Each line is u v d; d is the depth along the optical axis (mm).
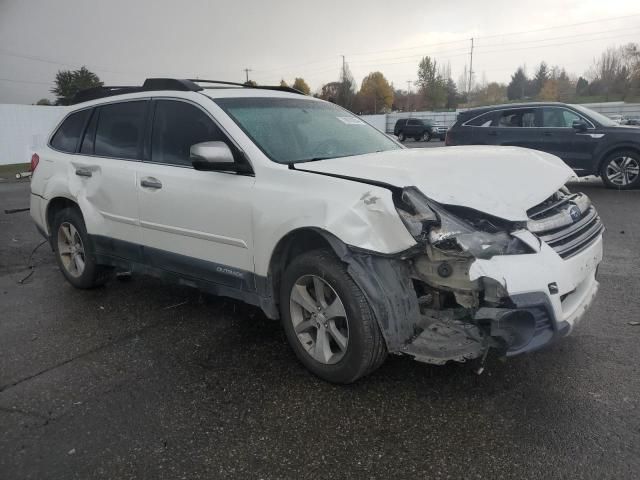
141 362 3742
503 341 2857
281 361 3697
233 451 2732
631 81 62719
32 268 6309
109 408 3156
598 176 10688
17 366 3738
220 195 3697
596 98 66062
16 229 8672
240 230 3605
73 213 5102
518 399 3092
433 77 80312
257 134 3805
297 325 3465
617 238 6648
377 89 79000
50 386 3439
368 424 2922
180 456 2701
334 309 3201
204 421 2996
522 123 11289
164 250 4230
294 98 4578
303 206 3213
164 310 4754
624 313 4254
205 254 3916
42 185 5332
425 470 2547
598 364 3441
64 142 5320
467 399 3119
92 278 5168
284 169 3447
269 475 2551
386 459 2637
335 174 3246
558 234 3084
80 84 61719
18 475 2586
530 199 3090
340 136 4312
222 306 4812
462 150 3973
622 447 2629
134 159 4457
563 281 2906
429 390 3236
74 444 2816
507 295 2713
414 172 3131
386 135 4852
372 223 2945
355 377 3203
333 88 79375
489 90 94750
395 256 2977
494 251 2787
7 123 23281
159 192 4117
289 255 3557
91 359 3812
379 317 3002
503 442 2717
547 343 2881
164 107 4305
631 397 3047
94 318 4609
